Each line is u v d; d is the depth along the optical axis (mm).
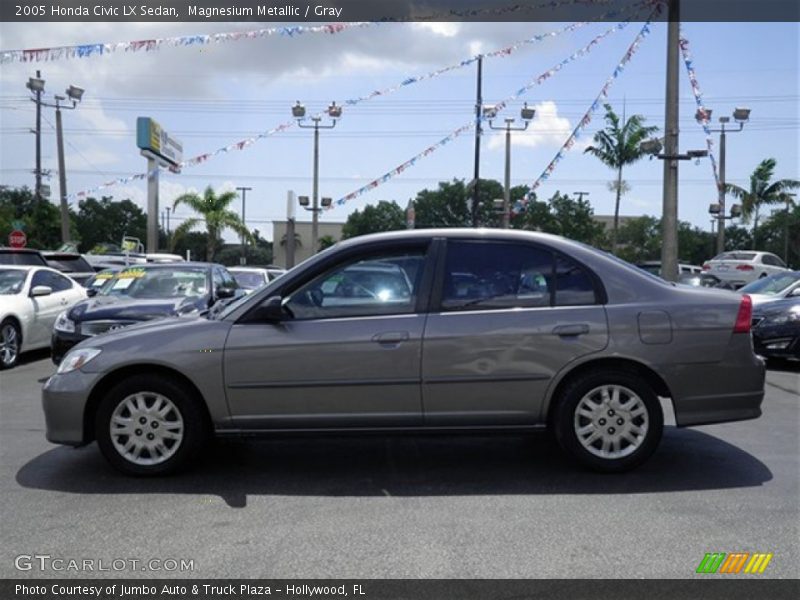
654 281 5258
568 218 47188
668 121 15695
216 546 4027
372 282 5199
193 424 5145
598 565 3771
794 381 9453
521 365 5051
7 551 3977
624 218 61969
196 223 33312
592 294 5156
